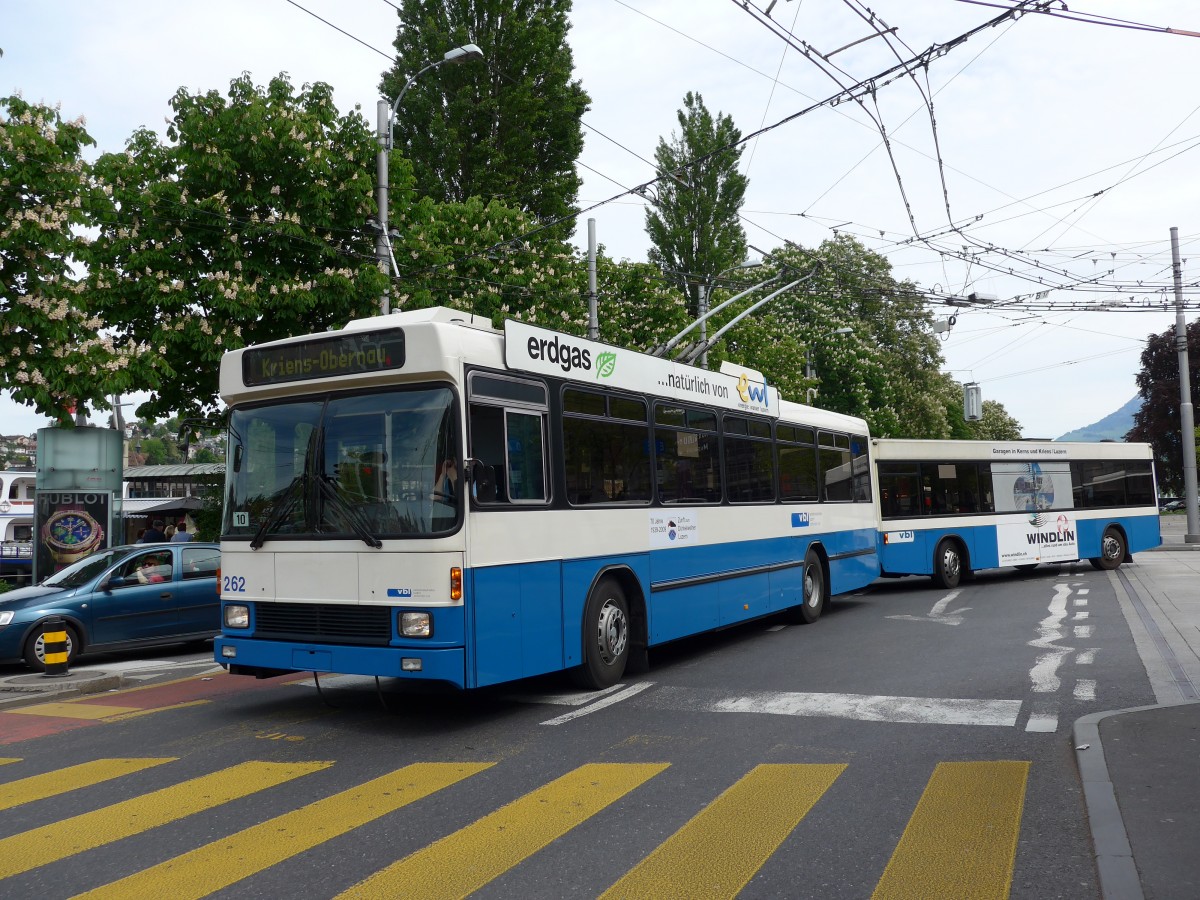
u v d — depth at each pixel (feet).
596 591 30.68
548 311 80.79
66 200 46.26
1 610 40.78
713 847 16.63
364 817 18.65
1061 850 16.05
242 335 59.41
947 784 19.80
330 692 32.04
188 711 29.60
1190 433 108.68
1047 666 32.68
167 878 15.74
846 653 37.19
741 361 126.41
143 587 43.73
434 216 80.12
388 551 25.20
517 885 15.16
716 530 38.47
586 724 26.30
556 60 120.47
